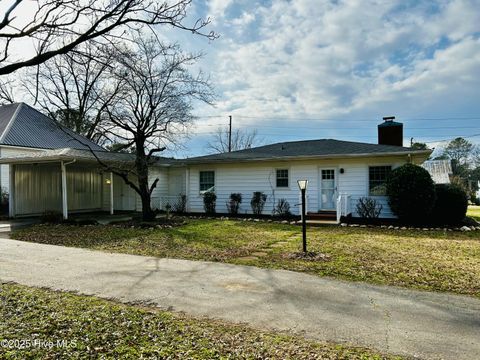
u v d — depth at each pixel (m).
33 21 3.69
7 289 4.98
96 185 19.88
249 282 5.54
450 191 13.43
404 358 3.05
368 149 14.84
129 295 4.84
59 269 6.37
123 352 3.06
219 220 15.12
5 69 3.56
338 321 3.93
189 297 4.77
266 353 3.08
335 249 8.19
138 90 15.03
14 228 12.35
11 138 17.45
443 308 4.37
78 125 23.97
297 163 15.78
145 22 4.29
